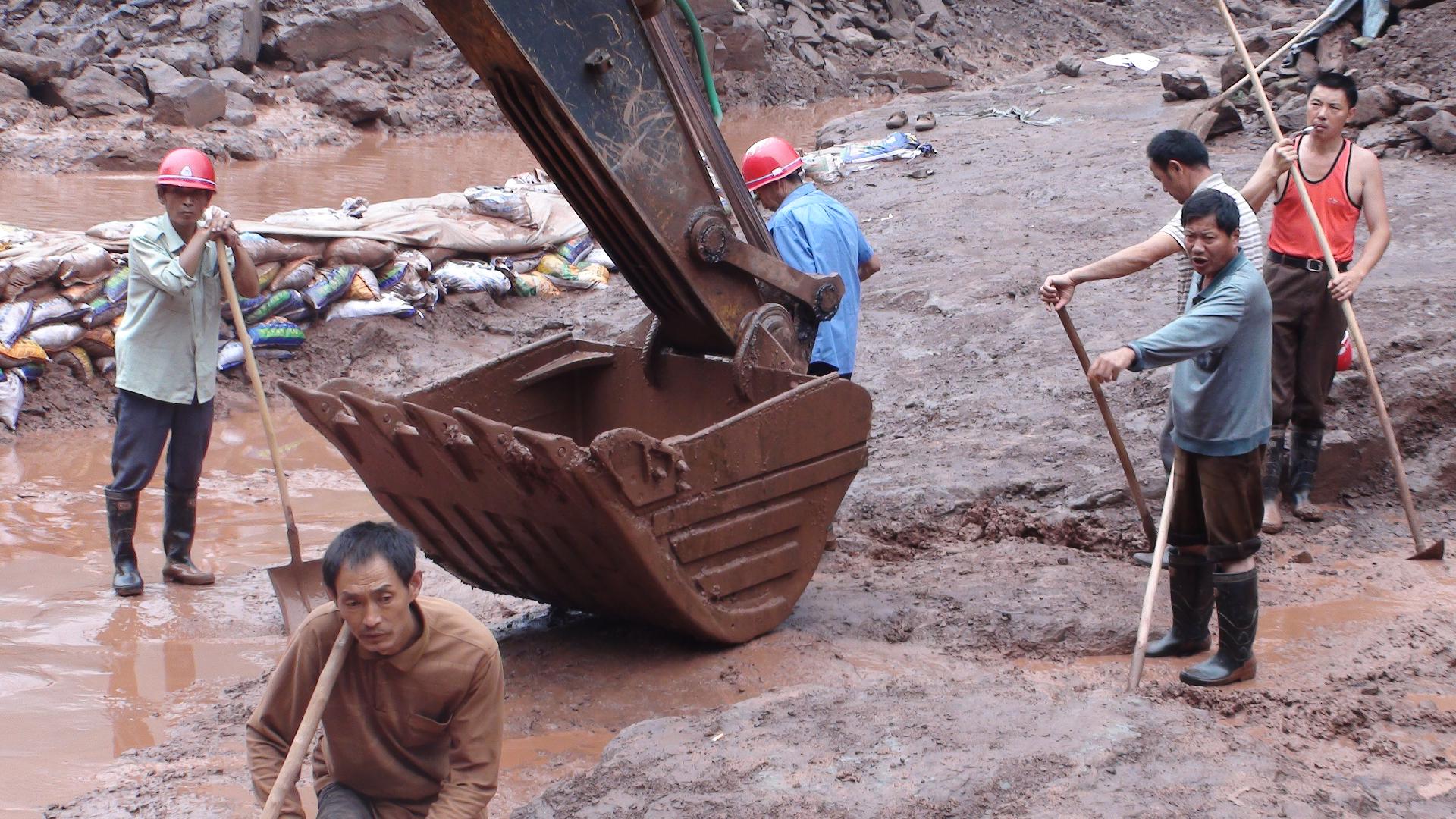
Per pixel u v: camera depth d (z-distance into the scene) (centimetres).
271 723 316
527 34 464
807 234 622
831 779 380
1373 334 779
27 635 588
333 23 2431
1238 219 451
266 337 1002
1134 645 523
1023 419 784
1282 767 379
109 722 503
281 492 620
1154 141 549
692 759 400
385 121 2358
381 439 491
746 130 2617
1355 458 694
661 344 596
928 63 3312
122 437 635
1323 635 527
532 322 1141
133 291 626
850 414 540
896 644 536
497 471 471
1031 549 630
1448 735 429
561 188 515
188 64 2200
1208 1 4219
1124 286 1048
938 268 1163
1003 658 519
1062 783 368
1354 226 642
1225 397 457
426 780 331
